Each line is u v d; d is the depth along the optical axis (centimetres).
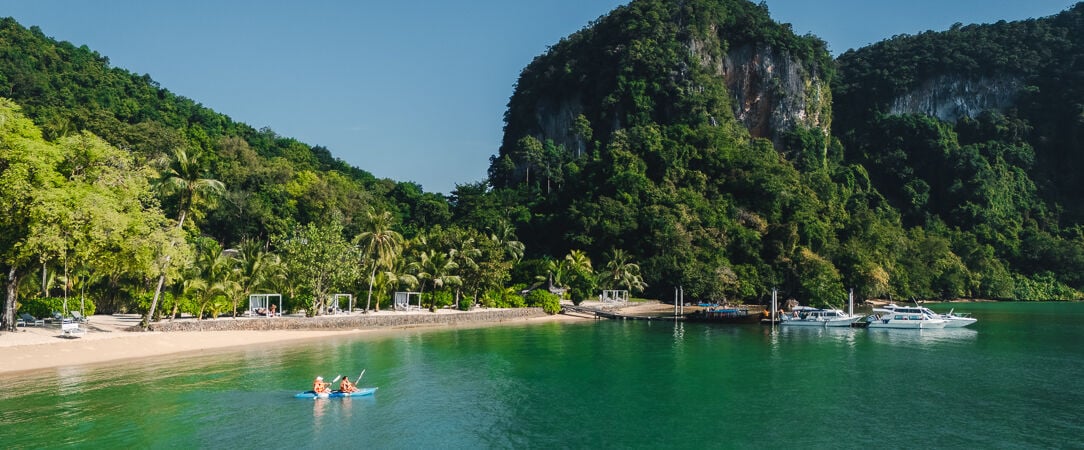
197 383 3925
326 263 7000
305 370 4394
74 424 3028
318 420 3216
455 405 3553
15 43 15125
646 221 13100
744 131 19688
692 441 2941
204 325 5903
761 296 12588
